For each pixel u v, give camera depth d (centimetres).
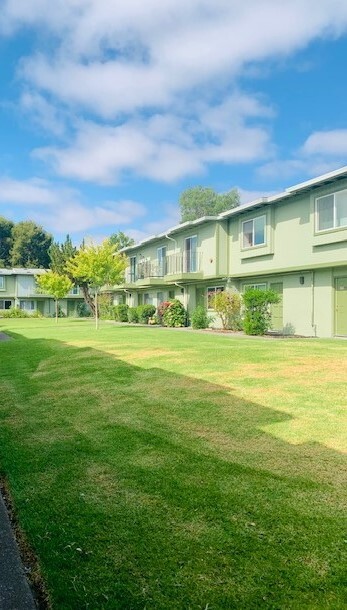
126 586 259
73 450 498
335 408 618
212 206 7238
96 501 370
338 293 1744
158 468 435
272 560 279
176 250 2883
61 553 294
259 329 1873
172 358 1084
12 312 5159
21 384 901
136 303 3772
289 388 739
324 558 280
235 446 489
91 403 713
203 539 306
